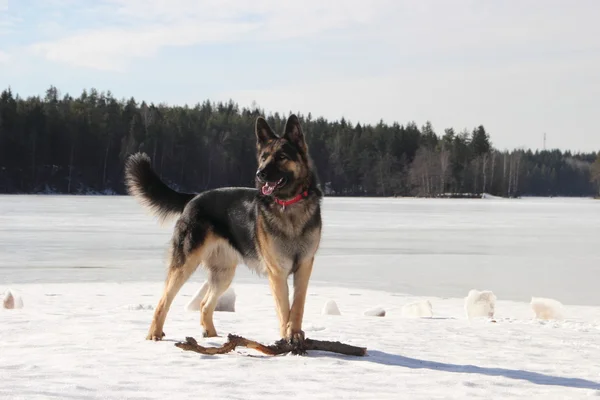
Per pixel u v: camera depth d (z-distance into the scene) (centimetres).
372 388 485
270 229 643
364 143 12612
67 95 11450
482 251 2089
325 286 1357
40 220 3161
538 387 502
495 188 12950
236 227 700
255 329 777
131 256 1802
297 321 631
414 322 879
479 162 12475
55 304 1022
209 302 727
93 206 4722
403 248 2147
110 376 505
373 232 2803
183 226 714
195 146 9912
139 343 664
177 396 446
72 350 618
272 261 646
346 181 11938
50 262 1662
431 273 1574
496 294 1290
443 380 518
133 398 436
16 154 8069
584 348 691
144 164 767
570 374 556
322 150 11881
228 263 731
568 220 4019
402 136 12950
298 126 663
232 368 549
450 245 2270
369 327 819
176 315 904
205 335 721
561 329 834
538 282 1451
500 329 822
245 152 10669
